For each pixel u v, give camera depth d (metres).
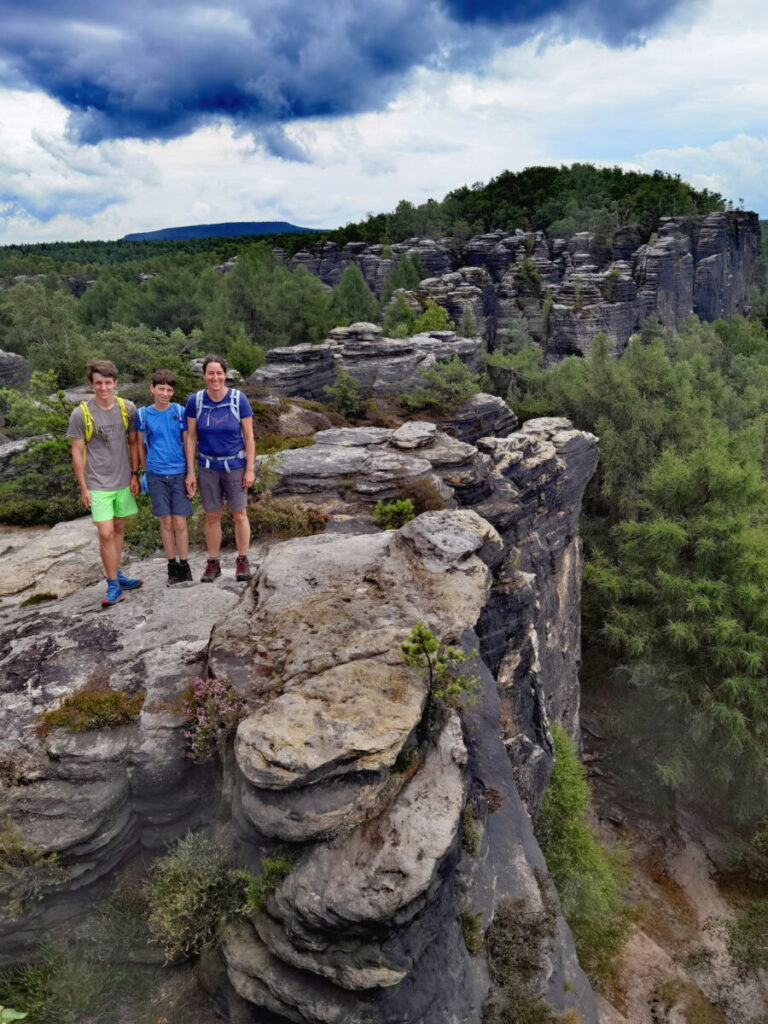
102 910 8.12
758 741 27.11
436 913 8.02
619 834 27.31
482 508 22.03
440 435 23.09
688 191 158.12
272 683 8.30
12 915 7.70
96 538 15.75
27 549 15.15
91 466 9.84
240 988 7.41
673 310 117.25
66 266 163.12
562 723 29.66
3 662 9.42
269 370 41.91
